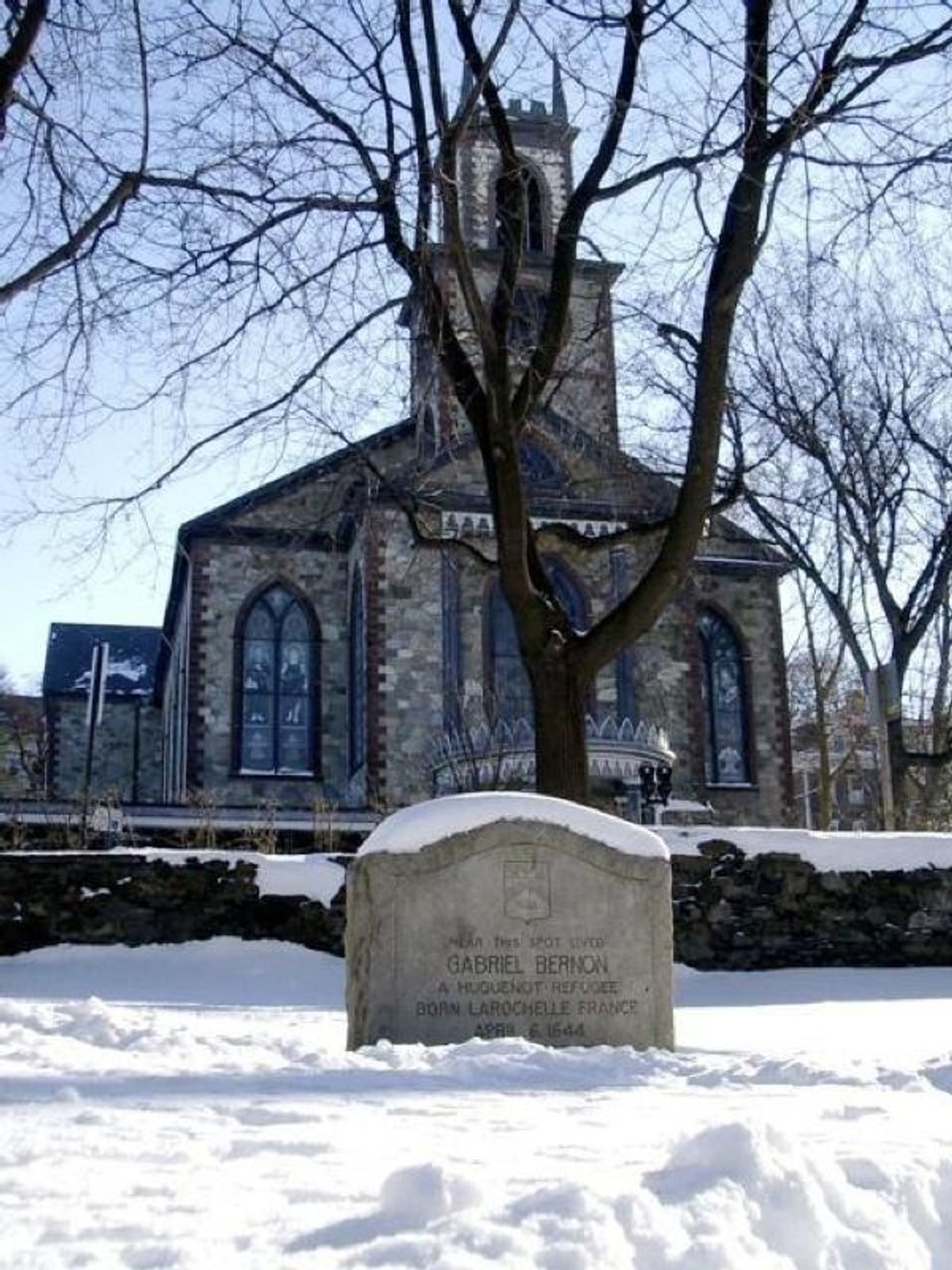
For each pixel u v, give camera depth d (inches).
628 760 1316.4
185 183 566.6
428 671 1424.7
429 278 588.1
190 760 1499.8
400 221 593.3
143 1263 136.1
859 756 2242.9
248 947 680.4
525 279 989.2
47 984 605.6
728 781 1596.9
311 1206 157.6
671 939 372.5
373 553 1434.5
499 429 567.2
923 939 737.6
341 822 1277.1
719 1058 320.8
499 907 366.9
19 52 517.3
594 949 368.2
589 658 556.4
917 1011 519.5
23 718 2544.3
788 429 1158.3
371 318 609.6
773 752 1606.8
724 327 573.3
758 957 720.3
